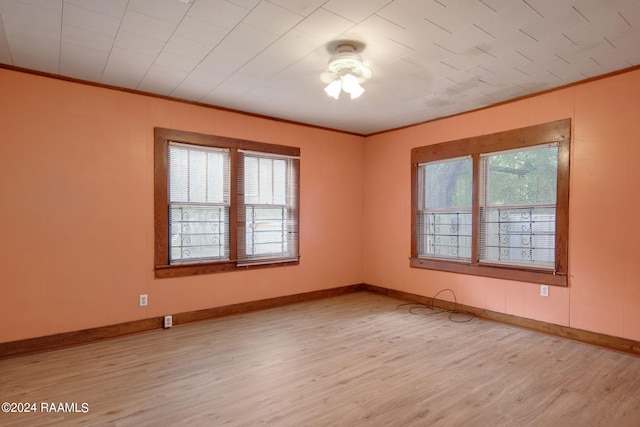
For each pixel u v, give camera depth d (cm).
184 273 393
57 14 228
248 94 378
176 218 392
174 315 387
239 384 254
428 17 232
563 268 348
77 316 333
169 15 230
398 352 312
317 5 218
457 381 258
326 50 279
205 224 412
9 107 304
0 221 300
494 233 412
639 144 305
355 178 556
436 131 467
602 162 326
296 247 486
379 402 230
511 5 219
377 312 441
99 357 302
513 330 371
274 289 466
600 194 327
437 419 211
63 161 328
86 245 339
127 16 231
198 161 407
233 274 430
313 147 507
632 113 309
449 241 459
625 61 298
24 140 310
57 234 325
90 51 280
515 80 339
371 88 360
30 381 259
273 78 335
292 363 290
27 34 254
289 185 485
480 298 418
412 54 286
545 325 362
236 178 433
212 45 271
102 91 348
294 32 252
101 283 346
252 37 259
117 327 353
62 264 327
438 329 375
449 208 458
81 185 336
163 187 380
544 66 308
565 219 348
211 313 412
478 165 421
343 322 400
